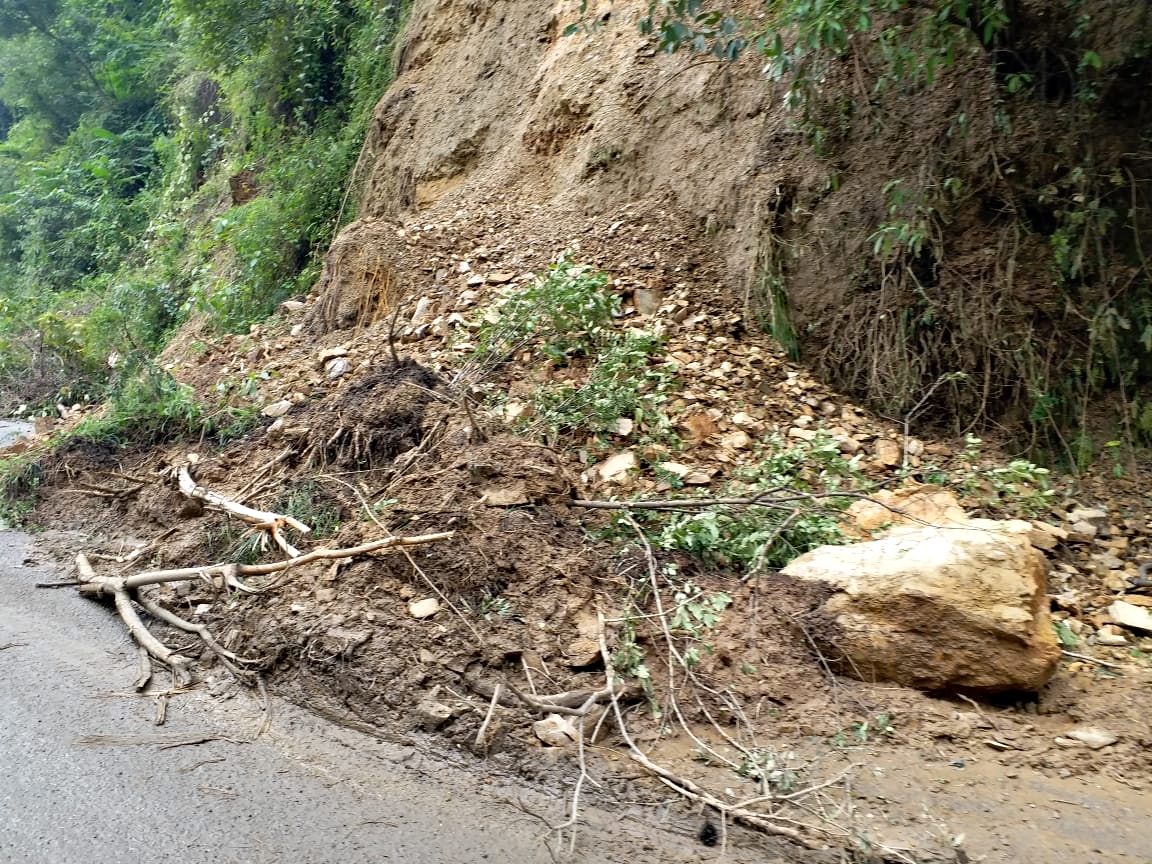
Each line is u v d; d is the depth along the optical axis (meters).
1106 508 5.12
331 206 11.29
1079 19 5.27
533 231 8.05
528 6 9.90
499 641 3.97
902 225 5.51
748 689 3.79
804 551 4.60
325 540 4.89
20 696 3.86
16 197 21.61
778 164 6.55
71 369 10.86
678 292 6.79
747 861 2.94
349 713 3.76
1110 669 4.03
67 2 23.38
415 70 10.97
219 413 6.93
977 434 5.66
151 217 17.08
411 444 5.46
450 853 2.91
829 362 6.16
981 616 3.74
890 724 3.62
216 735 3.61
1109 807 3.18
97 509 6.32
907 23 5.84
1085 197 5.27
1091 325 5.30
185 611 4.61
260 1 13.33
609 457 5.31
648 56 8.12
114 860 2.82
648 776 3.35
